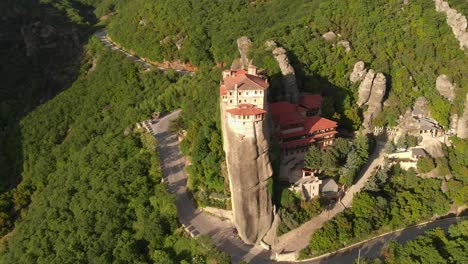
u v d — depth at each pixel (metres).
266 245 119.69
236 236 123.69
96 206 138.50
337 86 163.12
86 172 158.12
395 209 128.38
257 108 116.94
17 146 198.50
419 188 137.25
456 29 172.38
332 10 193.12
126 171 147.00
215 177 130.75
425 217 132.00
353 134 153.12
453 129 153.88
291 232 121.31
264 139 117.25
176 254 120.81
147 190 138.50
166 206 129.25
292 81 152.38
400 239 123.62
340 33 185.00
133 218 134.38
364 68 164.25
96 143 177.62
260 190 119.38
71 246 129.62
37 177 180.25
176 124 169.38
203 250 117.12
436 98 157.88
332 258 116.50
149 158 153.25
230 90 117.81
